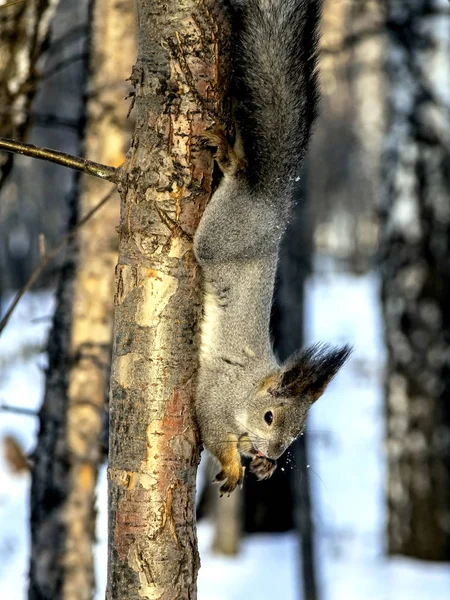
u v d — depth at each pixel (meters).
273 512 11.41
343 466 13.33
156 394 3.50
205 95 3.54
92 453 5.75
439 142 9.69
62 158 3.57
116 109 5.71
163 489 3.48
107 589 3.52
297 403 4.52
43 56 5.99
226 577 9.69
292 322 8.38
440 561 9.84
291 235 8.52
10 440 8.71
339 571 9.64
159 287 3.51
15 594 8.67
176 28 3.49
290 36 4.18
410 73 9.52
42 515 5.75
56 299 5.91
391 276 9.98
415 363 9.85
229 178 3.97
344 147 19.61
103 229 5.74
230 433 4.35
